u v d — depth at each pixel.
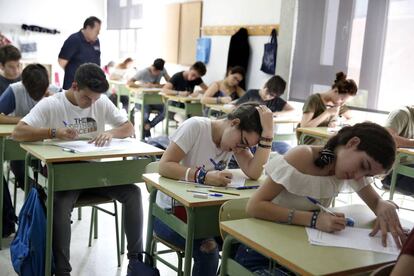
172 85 6.14
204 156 2.05
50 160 2.13
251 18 5.84
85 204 2.40
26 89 2.97
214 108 4.89
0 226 2.73
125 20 8.85
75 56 4.80
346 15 4.67
